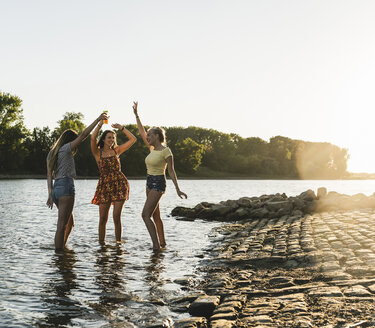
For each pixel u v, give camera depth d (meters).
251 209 14.30
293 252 6.58
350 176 172.38
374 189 51.38
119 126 8.09
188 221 12.91
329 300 3.82
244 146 145.75
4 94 65.19
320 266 5.44
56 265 5.72
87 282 4.89
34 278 4.99
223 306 3.92
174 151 110.88
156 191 7.36
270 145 146.88
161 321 3.61
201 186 50.88
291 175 144.88
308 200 14.94
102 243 7.67
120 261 6.13
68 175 7.05
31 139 80.81
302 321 3.29
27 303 4.04
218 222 12.89
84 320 3.62
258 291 4.43
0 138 65.00
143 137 8.06
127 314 3.80
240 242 8.21
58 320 3.60
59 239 6.99
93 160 82.75
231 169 133.88
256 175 133.88
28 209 14.15
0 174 72.31
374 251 6.23
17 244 7.31
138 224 10.82
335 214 12.34
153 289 4.69
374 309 3.48
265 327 3.24
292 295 4.15
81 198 21.28
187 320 3.58
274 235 8.81
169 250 7.21
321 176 155.50
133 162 92.12
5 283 4.72
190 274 5.49
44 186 36.19
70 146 7.02
